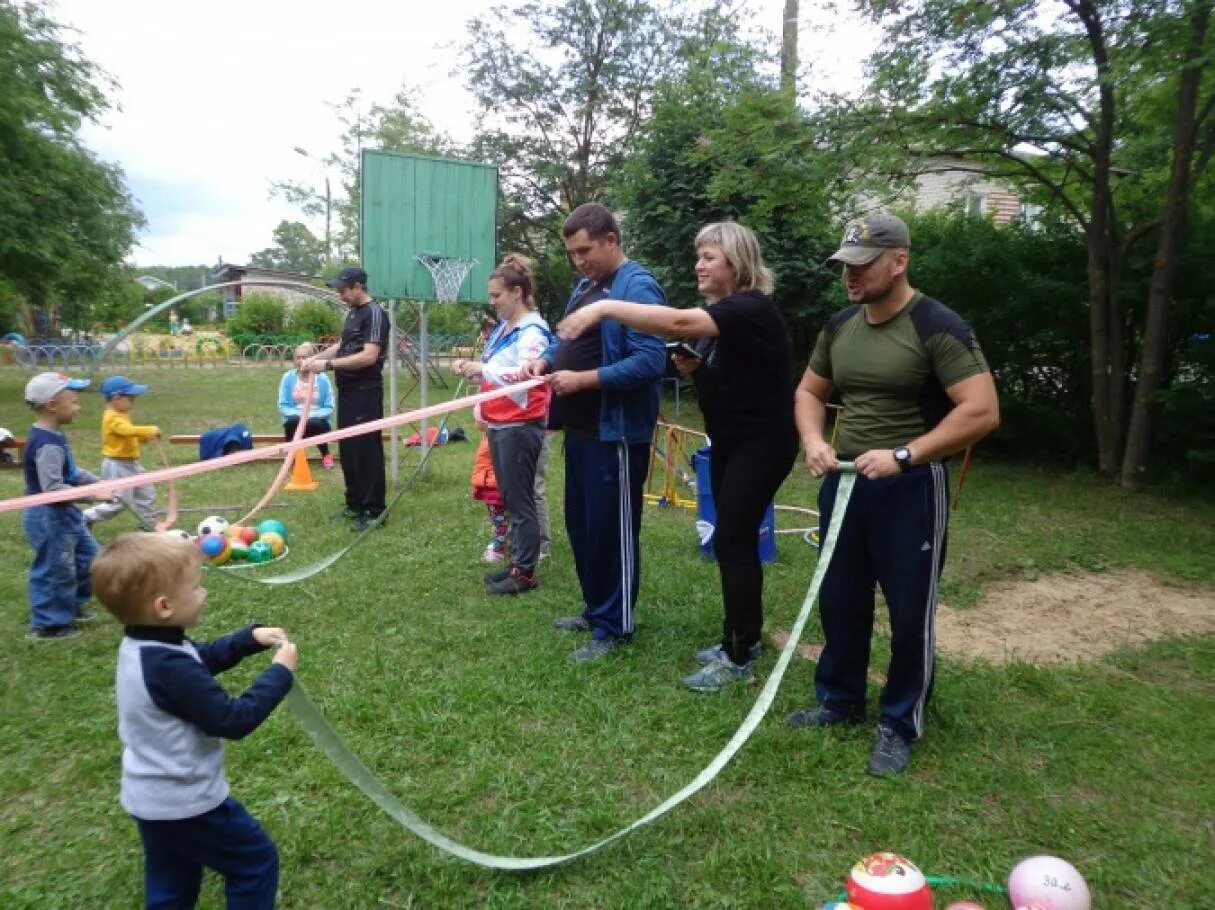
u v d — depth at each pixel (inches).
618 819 103.0
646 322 120.0
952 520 263.1
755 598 138.2
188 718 71.5
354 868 94.0
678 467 315.6
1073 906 81.6
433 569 204.1
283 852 95.9
